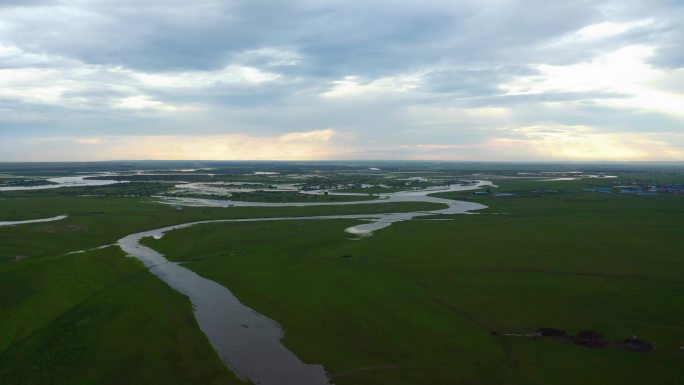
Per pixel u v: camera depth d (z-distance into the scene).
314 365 38.75
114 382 36.28
